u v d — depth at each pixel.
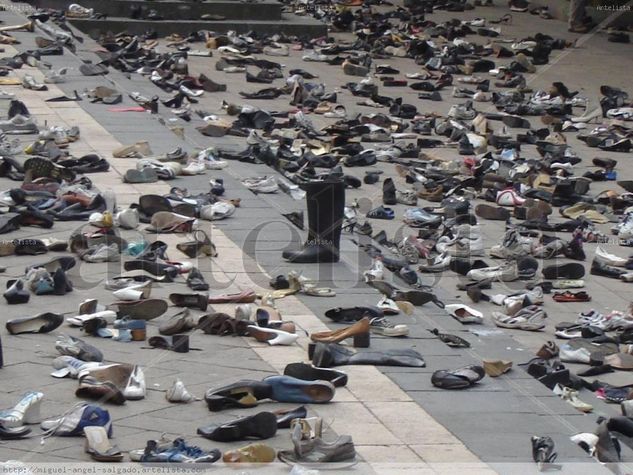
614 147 28.81
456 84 35.75
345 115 30.17
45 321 13.66
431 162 25.86
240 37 40.06
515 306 17.55
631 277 19.64
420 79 36.12
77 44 35.28
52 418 11.29
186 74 33.50
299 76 33.44
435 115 30.94
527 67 37.91
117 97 27.08
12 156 20.86
